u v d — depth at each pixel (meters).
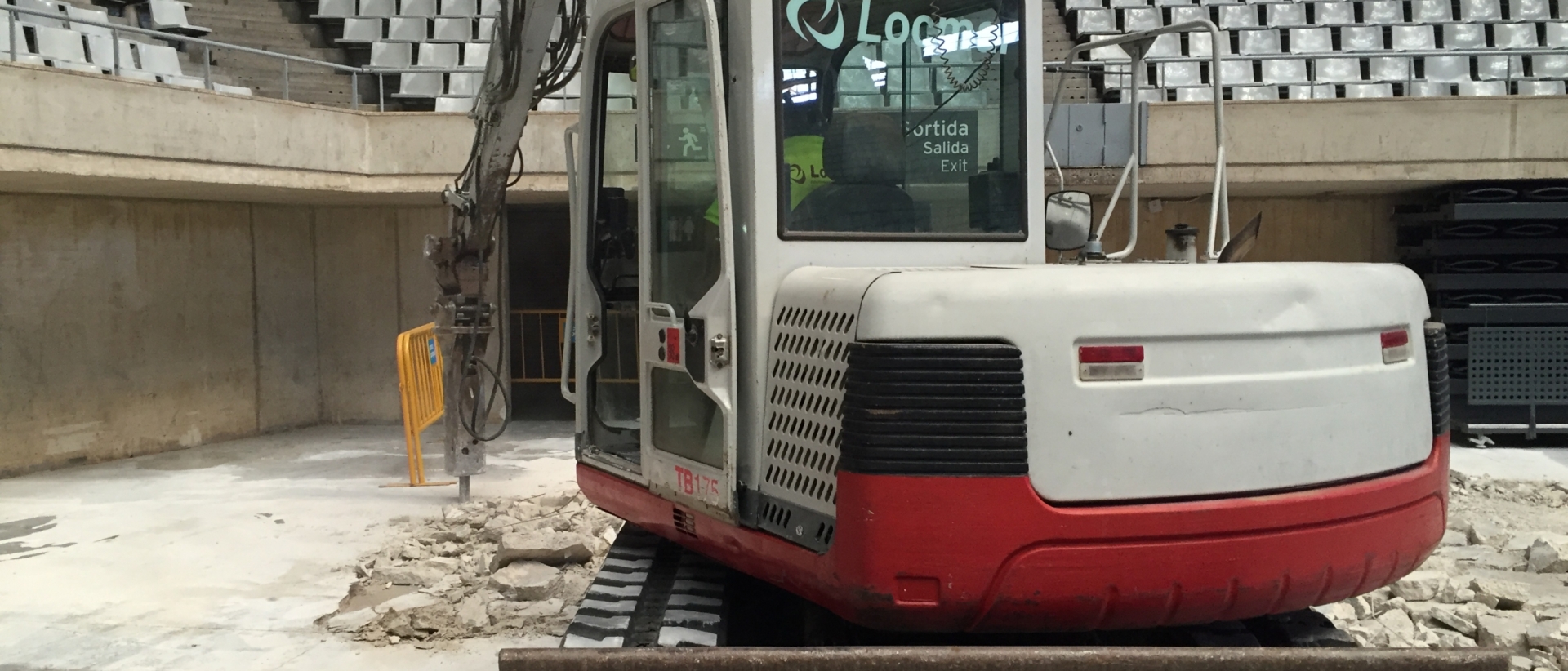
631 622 3.61
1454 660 2.70
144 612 5.56
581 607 3.72
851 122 3.44
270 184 9.20
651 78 3.78
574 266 4.66
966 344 2.78
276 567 6.34
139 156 8.12
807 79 3.37
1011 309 2.79
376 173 10.11
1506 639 4.70
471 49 12.94
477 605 5.45
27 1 10.22
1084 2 13.85
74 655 4.98
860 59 3.44
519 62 6.50
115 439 9.67
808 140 3.38
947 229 3.55
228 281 10.71
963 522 2.76
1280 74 13.14
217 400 10.62
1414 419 3.22
